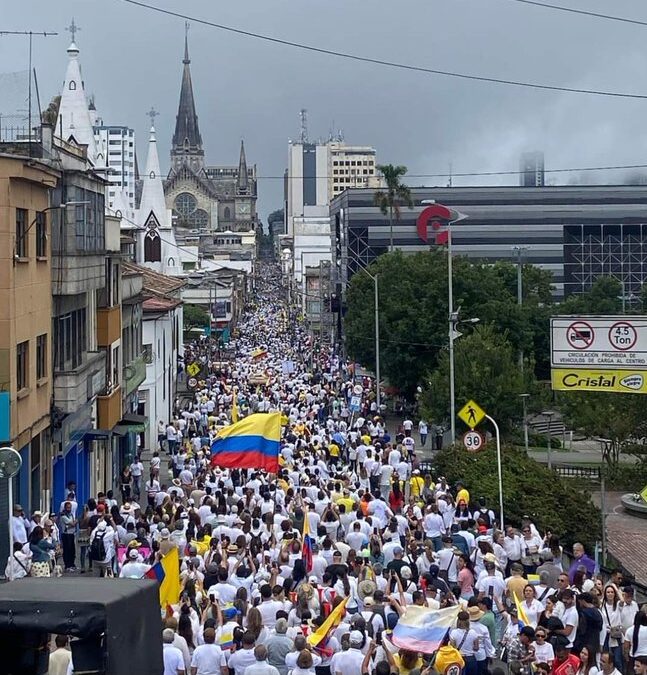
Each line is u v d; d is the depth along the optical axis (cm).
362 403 6328
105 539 2644
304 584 1997
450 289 5291
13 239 2941
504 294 7550
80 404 3575
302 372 8900
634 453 4944
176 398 7356
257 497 2922
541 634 1744
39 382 3278
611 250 14138
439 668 1631
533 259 14062
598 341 3875
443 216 13538
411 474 3916
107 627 849
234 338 14375
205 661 1648
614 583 2083
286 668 1681
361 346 7556
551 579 2222
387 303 7400
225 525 2594
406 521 2739
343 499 2938
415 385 7431
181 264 14112
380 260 8106
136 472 4184
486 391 5369
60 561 2923
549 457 4756
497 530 2625
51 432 3478
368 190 13412
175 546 2067
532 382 5581
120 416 4584
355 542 2522
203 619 1822
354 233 13438
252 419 3133
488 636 1811
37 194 3203
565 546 3497
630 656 1847
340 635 1720
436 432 5878
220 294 14725
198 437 5062
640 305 10556
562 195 14062
